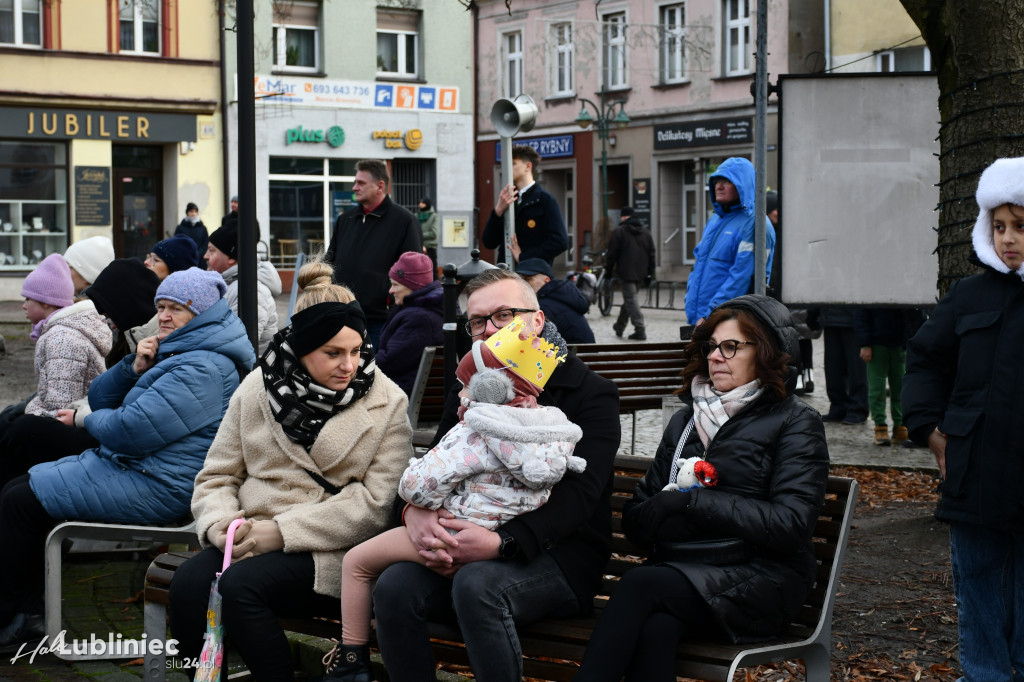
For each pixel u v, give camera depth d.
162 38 28.70
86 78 27.95
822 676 3.88
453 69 33.19
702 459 4.00
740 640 3.76
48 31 27.52
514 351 3.91
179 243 7.63
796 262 7.86
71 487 5.07
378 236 8.97
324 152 31.80
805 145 7.80
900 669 4.63
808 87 7.75
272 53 30.92
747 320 3.98
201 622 4.28
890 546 6.27
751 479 3.90
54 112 27.77
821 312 10.98
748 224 8.02
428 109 32.97
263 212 31.11
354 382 4.44
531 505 3.93
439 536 3.89
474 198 37.44
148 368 5.23
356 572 4.07
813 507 3.81
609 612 3.70
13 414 6.00
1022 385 3.88
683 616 3.70
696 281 8.27
